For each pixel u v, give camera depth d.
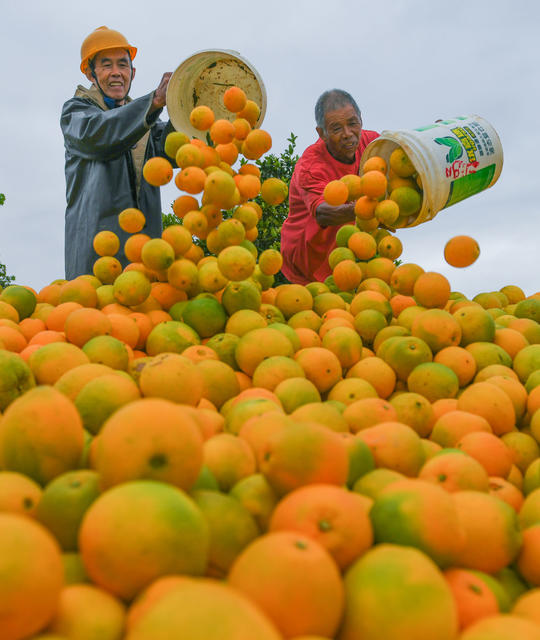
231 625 1.06
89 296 4.16
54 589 1.24
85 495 1.65
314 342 3.83
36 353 3.06
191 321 3.90
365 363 3.53
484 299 5.02
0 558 1.19
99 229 6.62
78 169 6.74
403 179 4.88
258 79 4.84
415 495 1.68
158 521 1.37
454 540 1.63
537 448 2.88
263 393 2.91
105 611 1.31
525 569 1.85
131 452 1.61
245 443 2.18
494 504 1.85
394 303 4.60
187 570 1.40
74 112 6.48
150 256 4.05
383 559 1.41
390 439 2.36
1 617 1.17
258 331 3.54
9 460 1.90
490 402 2.96
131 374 3.25
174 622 1.07
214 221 4.44
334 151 6.86
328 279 5.48
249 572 1.33
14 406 1.96
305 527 1.53
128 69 7.01
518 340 3.92
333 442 1.85
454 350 3.56
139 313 3.99
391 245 5.04
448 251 4.44
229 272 3.88
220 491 2.03
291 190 7.15
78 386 2.65
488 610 1.51
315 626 1.28
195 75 5.04
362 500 1.87
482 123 4.88
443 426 2.80
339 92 6.66
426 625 1.28
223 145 4.55
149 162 4.45
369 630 1.30
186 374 2.58
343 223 6.17
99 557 1.36
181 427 1.68
